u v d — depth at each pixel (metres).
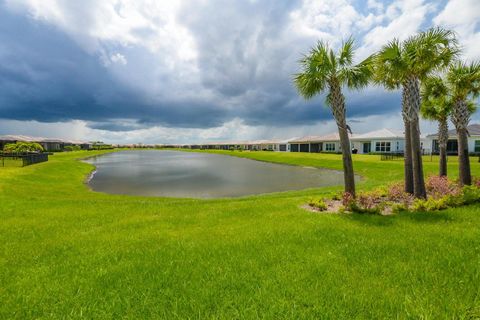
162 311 3.13
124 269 4.30
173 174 27.45
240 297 3.36
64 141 89.31
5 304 3.37
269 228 6.42
